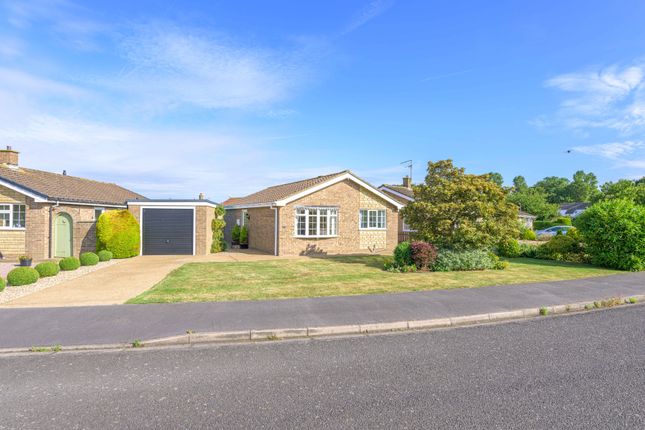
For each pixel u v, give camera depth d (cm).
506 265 1430
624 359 543
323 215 2058
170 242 1914
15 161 1939
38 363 528
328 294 932
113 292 948
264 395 434
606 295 945
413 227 1516
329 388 450
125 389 451
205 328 654
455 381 468
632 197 3241
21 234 1725
